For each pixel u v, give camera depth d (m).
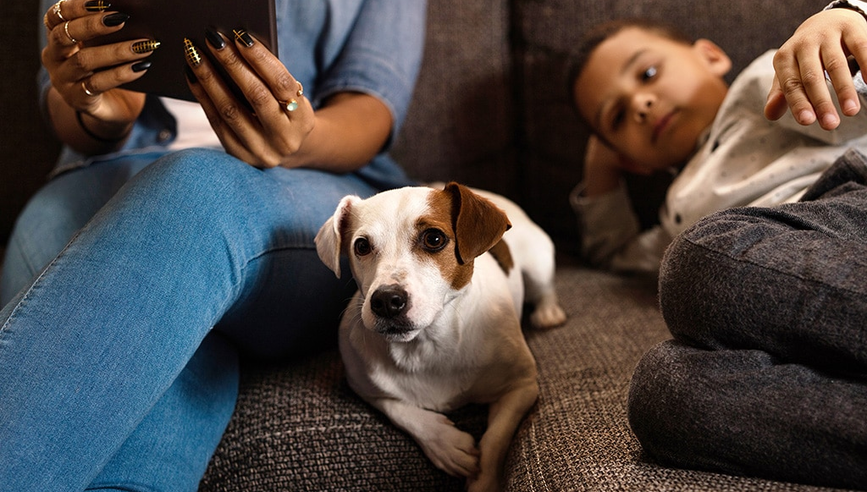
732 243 0.73
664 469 0.71
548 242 1.35
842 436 0.59
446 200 0.94
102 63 0.91
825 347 0.65
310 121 0.98
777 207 0.81
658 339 1.12
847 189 0.87
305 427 0.97
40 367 0.70
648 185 1.72
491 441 0.93
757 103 1.22
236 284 0.91
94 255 0.78
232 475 0.97
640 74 1.43
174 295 0.80
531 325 1.33
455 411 1.03
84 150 1.27
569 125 1.72
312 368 1.11
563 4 1.67
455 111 1.74
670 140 1.43
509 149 1.78
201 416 0.95
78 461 0.71
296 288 1.05
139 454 0.85
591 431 0.85
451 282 0.92
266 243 0.97
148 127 1.30
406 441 0.96
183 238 0.83
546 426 0.90
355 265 0.96
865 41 0.81
